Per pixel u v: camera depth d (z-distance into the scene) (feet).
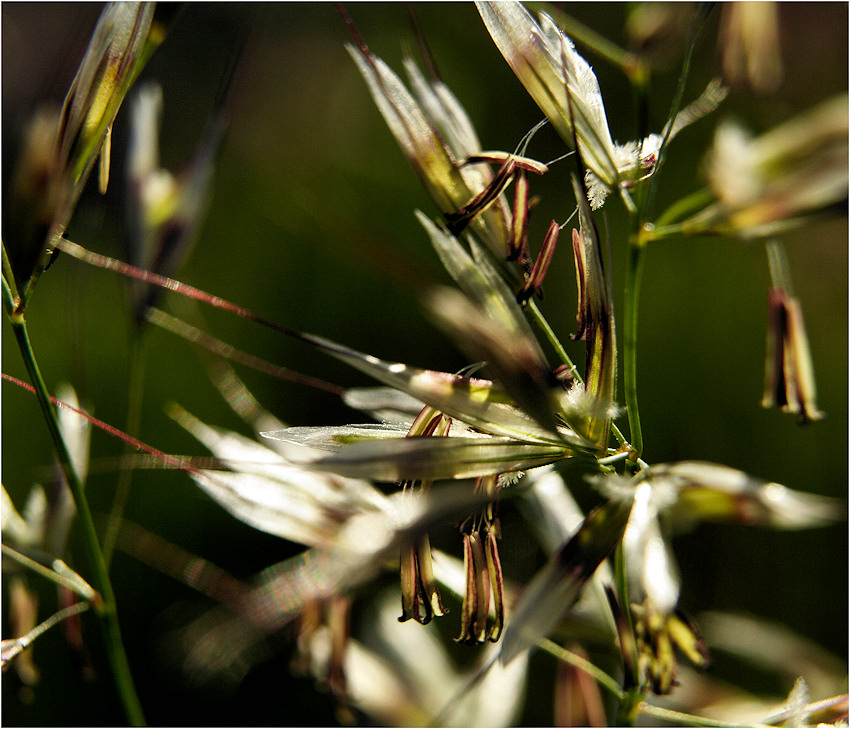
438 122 0.42
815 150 0.41
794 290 0.77
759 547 0.63
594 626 0.44
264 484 0.43
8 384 0.77
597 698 0.45
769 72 0.44
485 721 0.47
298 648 0.44
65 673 0.67
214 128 0.46
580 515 0.46
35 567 0.43
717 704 0.46
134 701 0.44
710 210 0.41
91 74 0.41
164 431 0.79
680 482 0.44
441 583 0.43
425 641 0.49
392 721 0.47
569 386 0.40
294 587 0.40
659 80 0.83
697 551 0.62
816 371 0.74
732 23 0.44
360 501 0.43
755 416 0.73
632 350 0.42
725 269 0.78
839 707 0.42
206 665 0.40
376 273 0.40
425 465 0.40
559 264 0.78
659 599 0.42
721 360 0.75
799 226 0.41
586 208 0.40
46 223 0.41
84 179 0.41
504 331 0.39
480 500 0.40
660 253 0.80
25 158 0.41
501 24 0.41
